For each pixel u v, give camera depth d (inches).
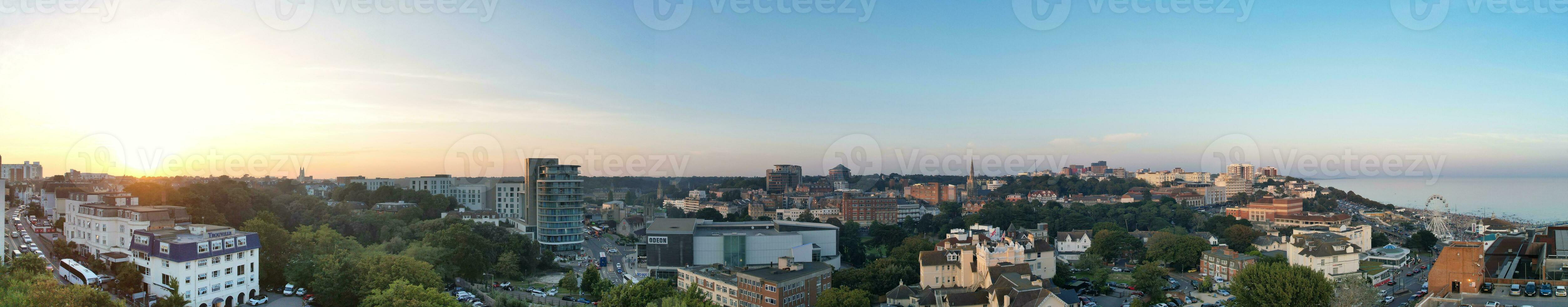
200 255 6412.4
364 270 6909.5
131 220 7691.9
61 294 5073.8
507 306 7514.8
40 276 5743.1
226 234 7042.3
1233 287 7229.3
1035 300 7111.2
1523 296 6441.9
